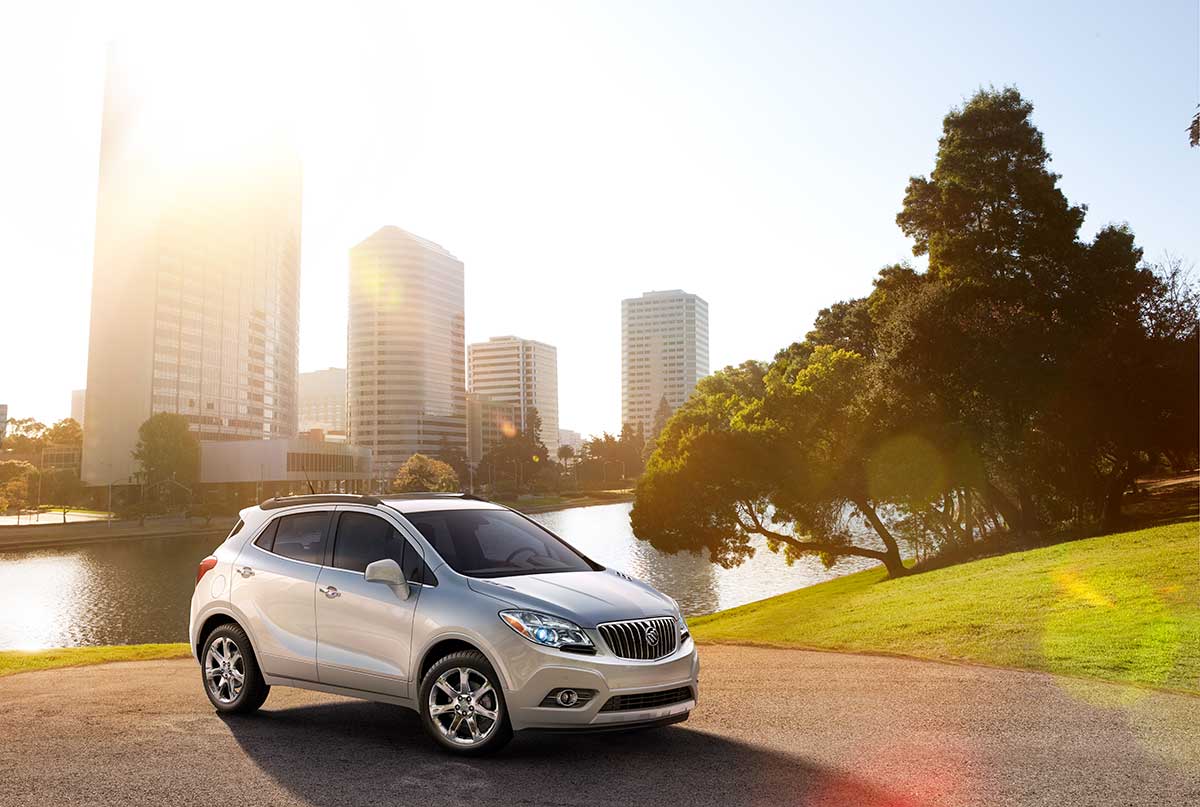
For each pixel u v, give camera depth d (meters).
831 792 4.90
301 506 7.21
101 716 7.23
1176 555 16.50
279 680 6.78
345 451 163.88
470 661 5.65
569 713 5.36
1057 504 34.91
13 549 82.56
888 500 32.78
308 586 6.66
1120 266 31.23
